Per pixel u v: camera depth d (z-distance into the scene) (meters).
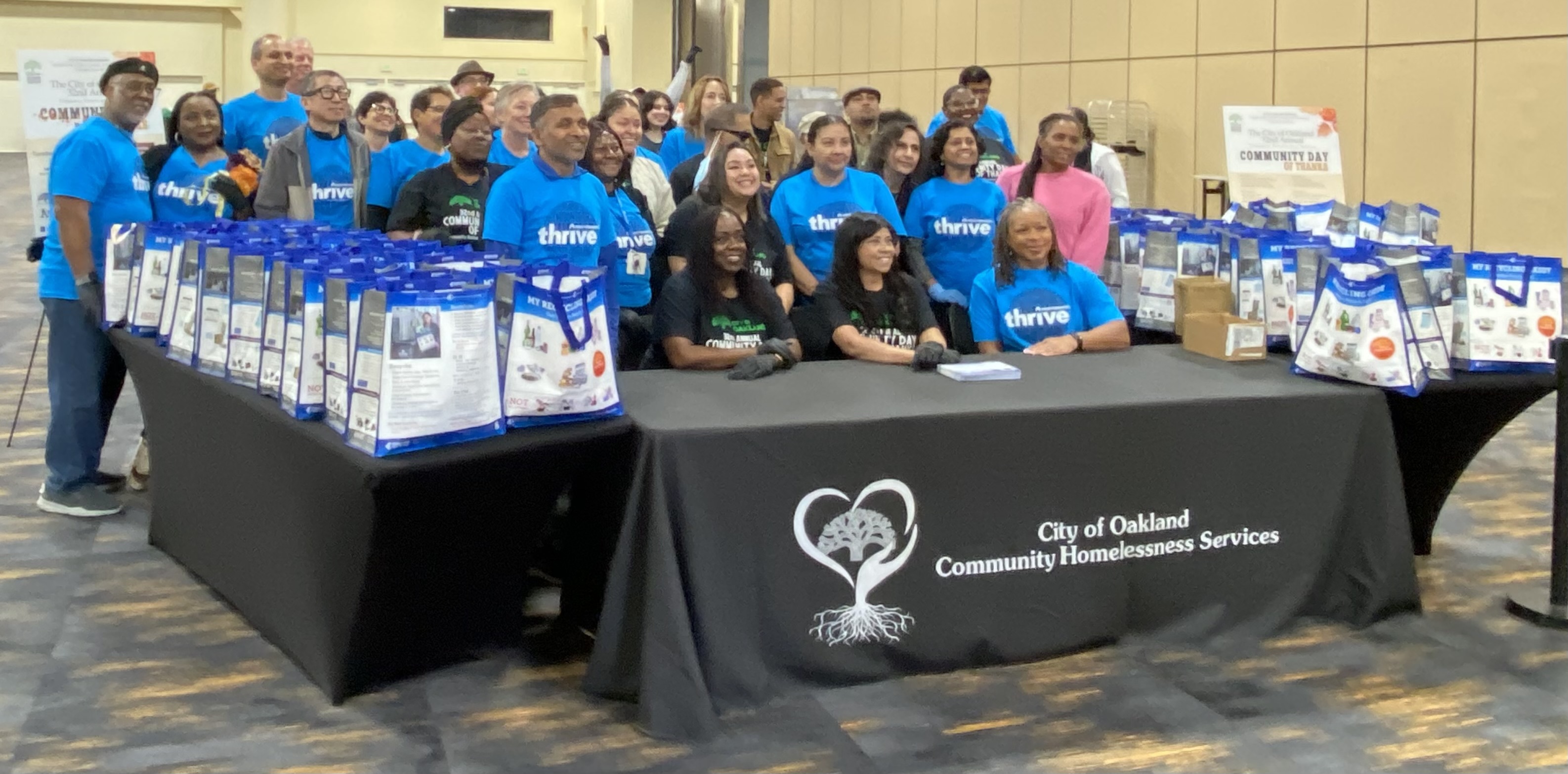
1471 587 3.36
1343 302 3.04
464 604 2.76
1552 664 2.86
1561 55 6.34
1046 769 2.37
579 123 3.32
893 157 4.48
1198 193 8.81
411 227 4.18
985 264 4.35
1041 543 2.80
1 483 4.31
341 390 2.39
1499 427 3.36
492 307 2.41
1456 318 3.26
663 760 2.39
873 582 2.68
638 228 4.12
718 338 3.30
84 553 3.61
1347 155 7.66
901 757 2.41
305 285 2.50
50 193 3.80
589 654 2.89
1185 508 2.91
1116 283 4.18
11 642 2.95
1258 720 2.57
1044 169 4.29
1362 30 7.46
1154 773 2.35
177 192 4.05
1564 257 6.39
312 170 4.33
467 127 4.09
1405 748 2.46
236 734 2.49
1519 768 2.38
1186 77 8.85
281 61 4.77
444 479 2.31
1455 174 6.97
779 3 15.45
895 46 12.84
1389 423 3.03
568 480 2.67
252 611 3.02
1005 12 10.91
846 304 3.53
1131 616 2.93
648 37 16.59
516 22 18.95
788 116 9.52
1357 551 3.07
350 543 2.44
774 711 2.60
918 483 2.68
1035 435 2.75
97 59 4.74
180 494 3.40
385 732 2.50
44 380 5.94
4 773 2.31
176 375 3.20
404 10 18.47
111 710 2.59
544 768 2.36
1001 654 2.81
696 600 2.50
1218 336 3.34
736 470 2.52
